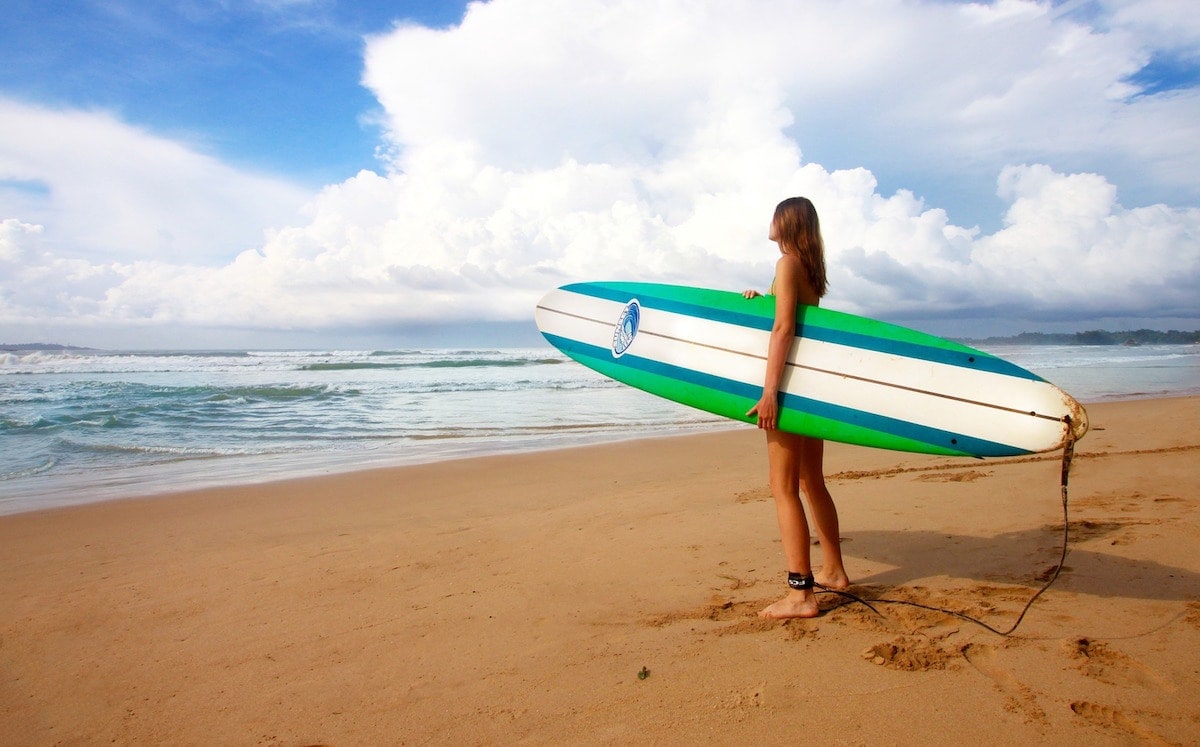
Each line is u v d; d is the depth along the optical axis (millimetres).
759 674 1976
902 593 2629
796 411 2525
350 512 4785
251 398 13648
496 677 2064
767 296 3072
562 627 2449
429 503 5031
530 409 12281
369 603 2803
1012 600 2494
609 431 9656
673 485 5379
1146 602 2396
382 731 1784
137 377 19812
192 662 2289
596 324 3715
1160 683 1825
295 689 2059
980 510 3936
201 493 5539
